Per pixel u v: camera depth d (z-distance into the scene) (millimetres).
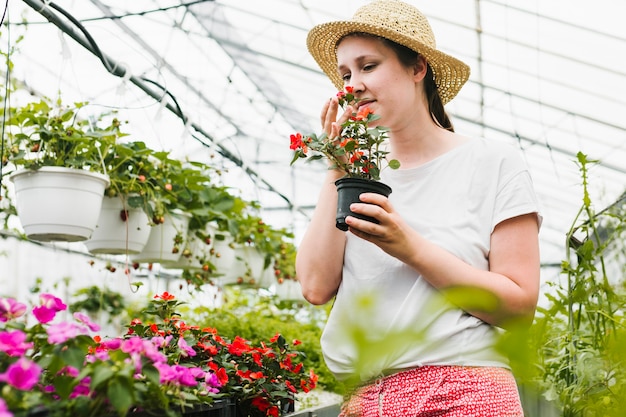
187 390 1396
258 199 6688
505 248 1506
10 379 1019
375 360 423
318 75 8016
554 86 6355
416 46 1573
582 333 2357
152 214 3268
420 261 1387
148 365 1228
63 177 2682
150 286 8102
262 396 2102
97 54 3432
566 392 1952
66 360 1141
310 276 1685
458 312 1438
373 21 1597
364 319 435
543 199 10125
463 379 1407
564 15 5176
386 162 1741
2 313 1264
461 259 1506
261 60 7969
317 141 1540
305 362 4117
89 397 1128
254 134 10734
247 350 2188
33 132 2854
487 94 6941
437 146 1670
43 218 2664
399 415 1438
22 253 6949
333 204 1687
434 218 1569
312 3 6234
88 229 2762
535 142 7801
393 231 1374
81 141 2922
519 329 429
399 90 1577
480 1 5340
